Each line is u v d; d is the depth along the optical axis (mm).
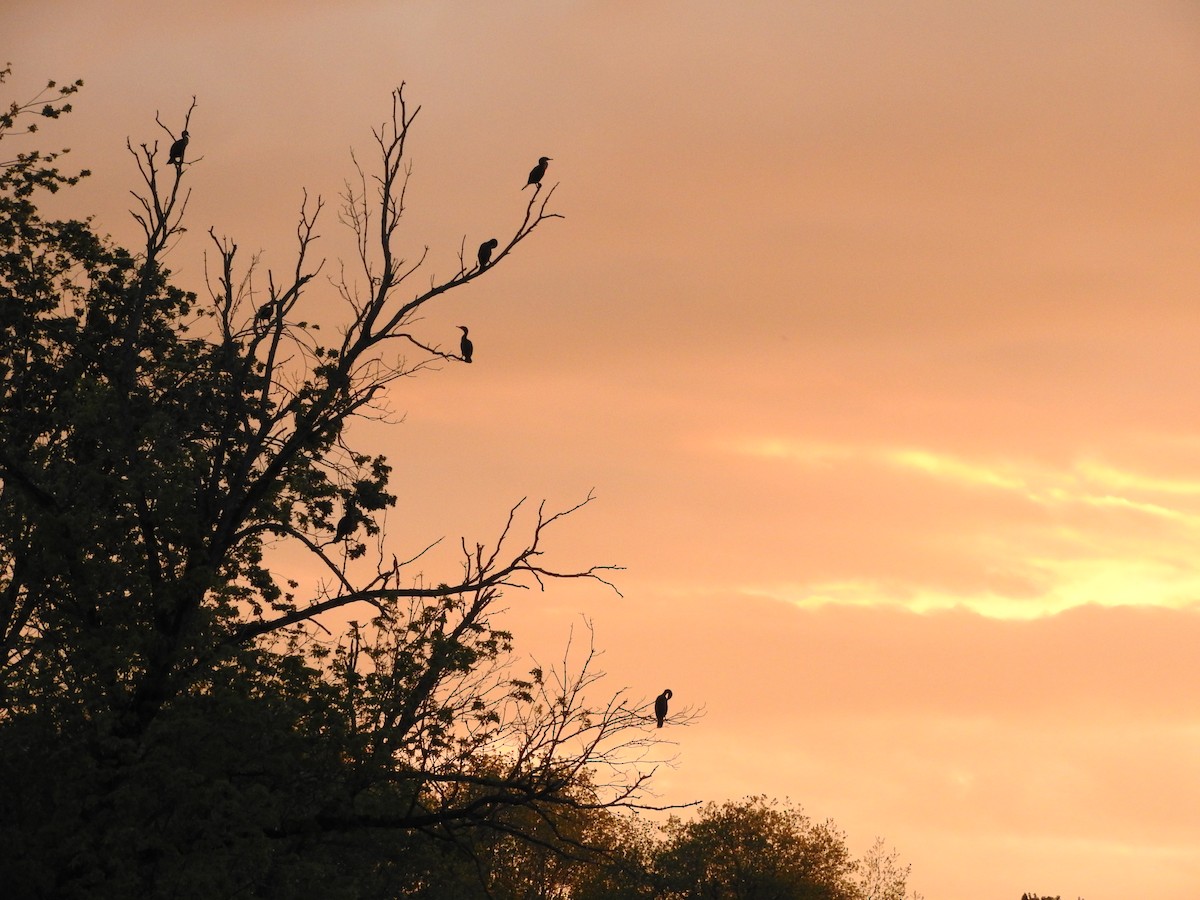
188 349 75750
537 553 71562
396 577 72125
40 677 64688
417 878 74188
